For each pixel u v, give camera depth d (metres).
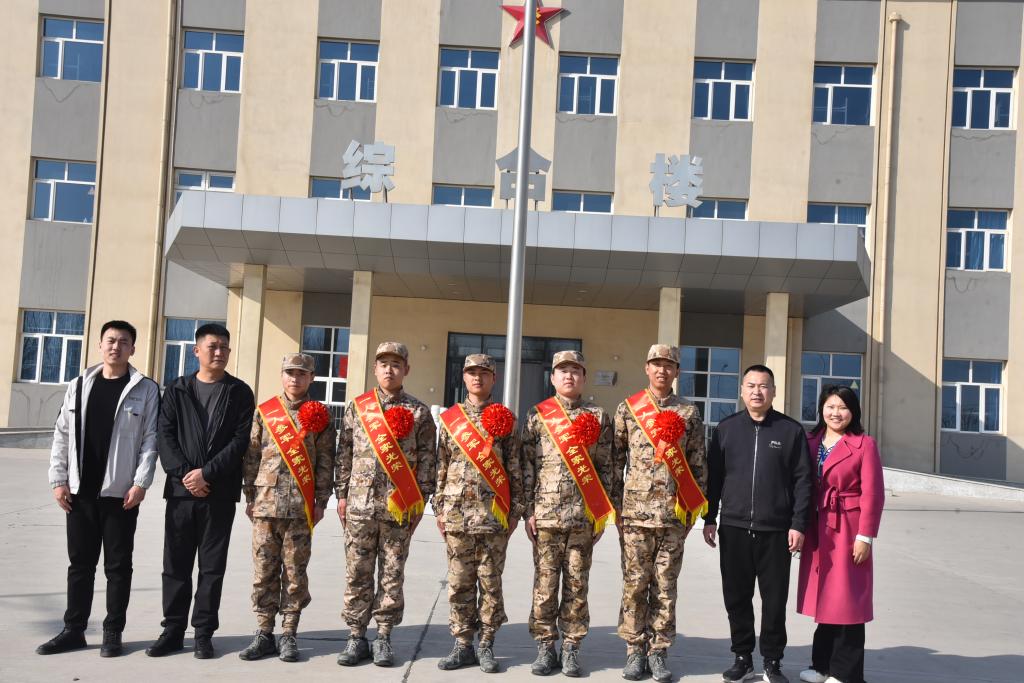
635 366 20.28
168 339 20.14
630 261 15.80
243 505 10.49
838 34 20.36
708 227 15.48
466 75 20.30
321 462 5.16
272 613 4.98
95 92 20.30
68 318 20.23
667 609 4.78
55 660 4.68
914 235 20.30
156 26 20.16
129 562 4.92
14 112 20.19
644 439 4.91
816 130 20.25
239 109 20.03
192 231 15.44
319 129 20.00
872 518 4.67
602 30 20.23
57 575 6.68
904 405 20.05
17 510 9.83
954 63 20.53
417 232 15.43
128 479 4.92
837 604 4.64
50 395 19.91
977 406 20.42
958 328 20.27
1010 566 8.98
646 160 20.05
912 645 5.67
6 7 20.31
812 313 19.64
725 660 5.19
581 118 20.12
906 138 20.39
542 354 20.36
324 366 20.25
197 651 4.84
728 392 20.50
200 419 5.03
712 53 20.25
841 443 4.82
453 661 4.79
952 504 15.01
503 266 16.23
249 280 16.80
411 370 20.16
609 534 10.05
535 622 4.86
